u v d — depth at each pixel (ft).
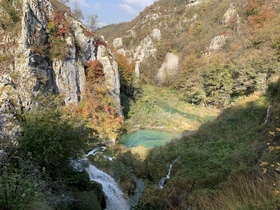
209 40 234.38
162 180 57.06
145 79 239.71
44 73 84.02
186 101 174.50
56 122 35.55
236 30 214.48
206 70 160.66
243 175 34.55
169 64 255.09
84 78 110.83
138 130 116.57
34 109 37.96
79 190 42.96
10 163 29.89
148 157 71.51
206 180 44.68
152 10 341.00
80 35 110.83
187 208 38.40
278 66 116.47
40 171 32.30
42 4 92.94
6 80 60.85
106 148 87.81
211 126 74.54
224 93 147.23
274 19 178.91
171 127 119.85
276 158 33.50
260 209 17.63
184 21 299.17
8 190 21.13
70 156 37.81
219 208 22.00
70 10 119.03
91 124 96.22
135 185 62.59
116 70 122.42
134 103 148.97
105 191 55.88
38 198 24.77
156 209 47.09
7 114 41.68
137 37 309.83
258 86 120.37
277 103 59.62
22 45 78.23
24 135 33.27
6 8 83.35
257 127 59.88
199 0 320.70
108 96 116.06
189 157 56.24
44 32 90.27
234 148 55.62
